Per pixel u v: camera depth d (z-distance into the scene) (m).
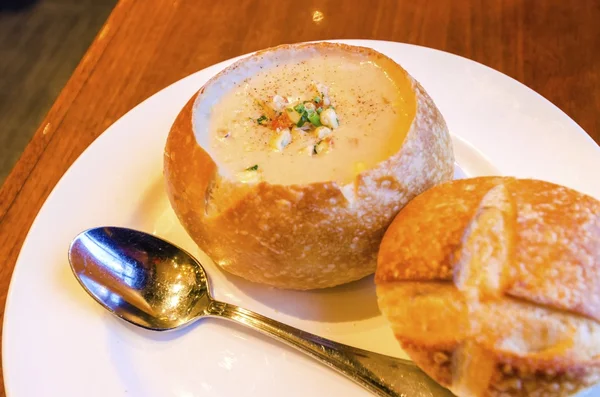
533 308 0.24
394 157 0.28
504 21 0.43
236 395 0.28
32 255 0.32
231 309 0.30
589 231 0.25
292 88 0.33
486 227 0.26
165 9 0.46
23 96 0.62
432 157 0.29
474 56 0.41
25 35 0.67
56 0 0.71
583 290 0.24
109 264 0.31
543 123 0.35
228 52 0.43
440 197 0.27
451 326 0.25
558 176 0.33
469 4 0.44
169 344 0.30
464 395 0.25
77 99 0.41
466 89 0.37
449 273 0.25
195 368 0.29
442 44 0.42
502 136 0.35
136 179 0.35
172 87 0.38
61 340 0.29
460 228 0.25
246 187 0.28
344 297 0.31
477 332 0.24
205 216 0.29
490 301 0.24
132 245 0.32
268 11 0.45
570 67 0.40
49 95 0.61
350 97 0.32
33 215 0.36
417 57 0.39
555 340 0.24
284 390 0.28
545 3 0.43
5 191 0.37
